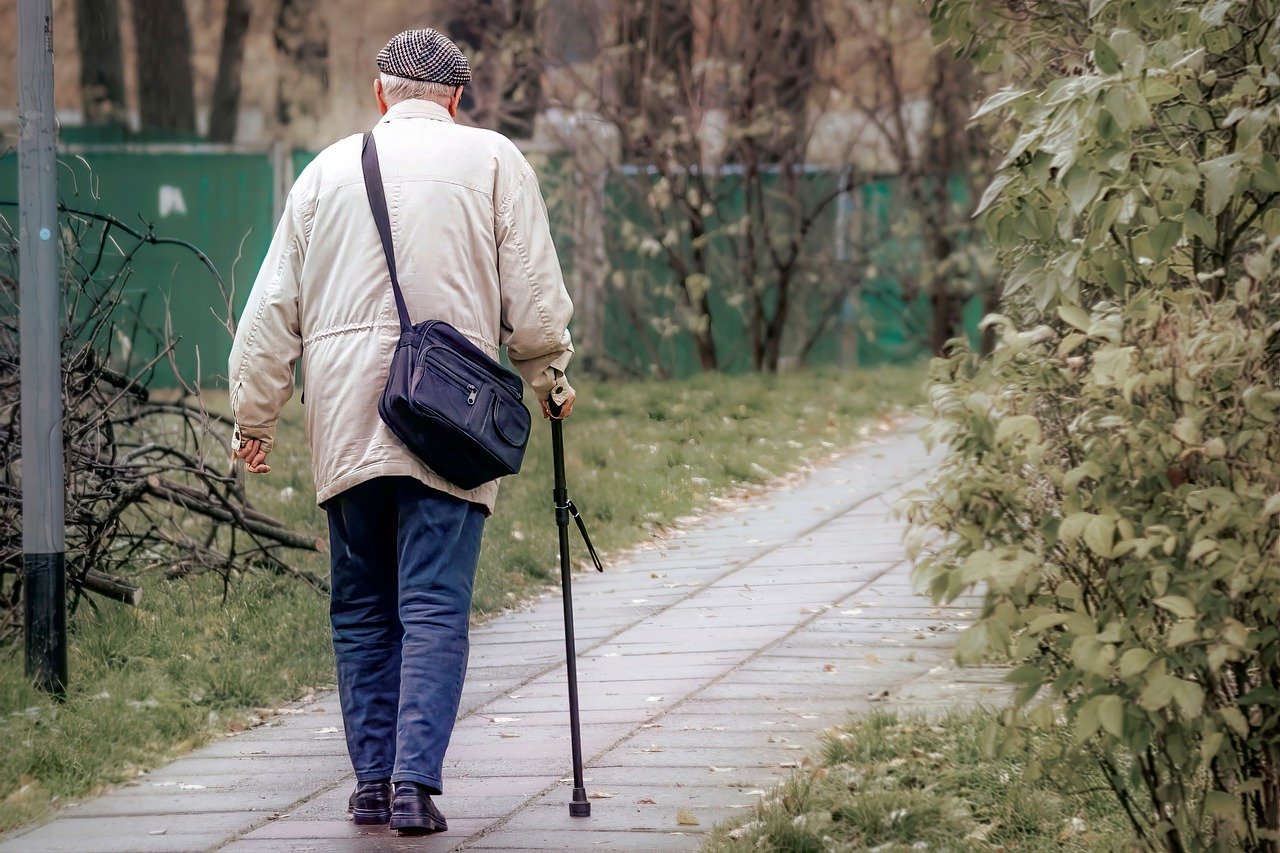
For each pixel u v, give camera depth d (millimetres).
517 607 19391
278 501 23828
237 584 18469
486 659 16797
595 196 43406
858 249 44969
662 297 44469
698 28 42719
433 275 10945
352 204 11047
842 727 13352
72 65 57219
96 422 16688
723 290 44656
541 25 43438
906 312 47000
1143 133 10555
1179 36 9578
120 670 15414
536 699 15094
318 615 17562
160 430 22797
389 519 11320
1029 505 8742
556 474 11617
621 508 24516
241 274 44438
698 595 19484
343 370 10938
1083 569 8859
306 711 15055
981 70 13102
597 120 42844
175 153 44719
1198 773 10344
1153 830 9617
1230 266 10219
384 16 55750
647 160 42906
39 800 12195
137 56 52969
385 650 11539
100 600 17422
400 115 11477
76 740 13289
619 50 41875
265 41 58500
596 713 14492
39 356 14508
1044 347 9492
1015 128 14680
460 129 11438
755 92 42875
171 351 18297
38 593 14492
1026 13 12703
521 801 11938
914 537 8711
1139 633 8555
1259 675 8945
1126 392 8180
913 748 12398
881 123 44000
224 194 44875
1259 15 10375
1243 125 9164
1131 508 8516
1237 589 8008
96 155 44781
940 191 44031
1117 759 11609
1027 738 9672
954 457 8852
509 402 11055
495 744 13594
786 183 43562
